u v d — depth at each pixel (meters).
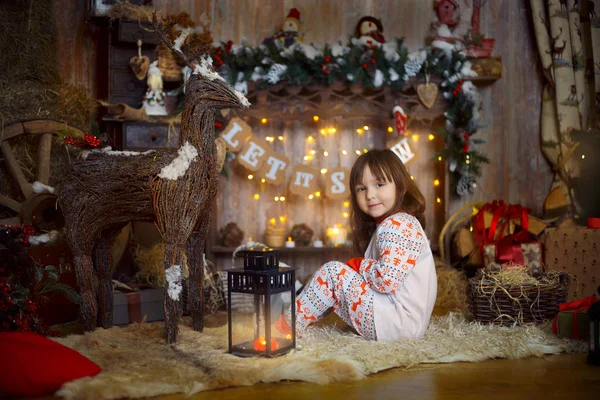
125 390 2.24
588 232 3.96
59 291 3.50
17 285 3.00
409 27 5.05
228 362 2.59
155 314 3.68
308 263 5.00
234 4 4.88
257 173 4.75
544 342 2.92
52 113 4.29
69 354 2.46
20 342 2.43
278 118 4.71
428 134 5.07
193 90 2.89
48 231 3.85
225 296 3.95
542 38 4.96
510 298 3.18
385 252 2.85
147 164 2.96
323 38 4.98
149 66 4.33
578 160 4.85
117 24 4.33
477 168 4.76
